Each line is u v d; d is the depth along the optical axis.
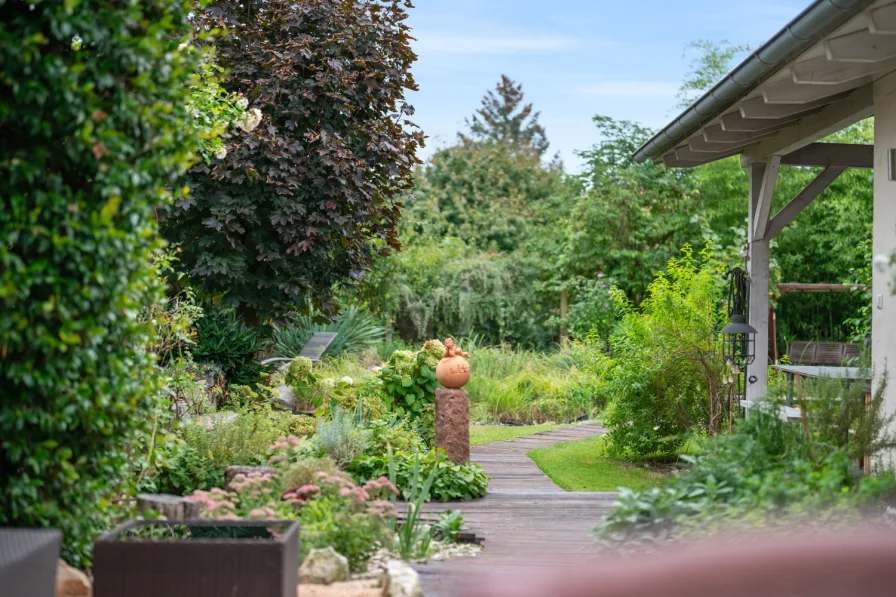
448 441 6.95
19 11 3.12
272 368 9.70
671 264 8.62
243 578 3.01
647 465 8.34
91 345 3.22
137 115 3.24
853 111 6.33
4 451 3.20
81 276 3.18
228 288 9.07
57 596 3.12
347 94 9.09
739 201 17.39
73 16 2.96
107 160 3.13
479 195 22.56
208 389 7.61
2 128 3.05
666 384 8.40
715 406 8.23
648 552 3.71
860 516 3.71
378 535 4.56
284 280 9.00
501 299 17.81
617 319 16.20
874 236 5.73
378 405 8.51
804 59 5.18
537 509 6.05
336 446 6.61
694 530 3.69
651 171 17.78
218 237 8.72
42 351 3.07
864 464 5.54
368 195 9.13
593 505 6.19
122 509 3.98
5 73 2.80
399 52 9.48
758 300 8.06
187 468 5.63
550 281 18.09
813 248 16.72
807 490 3.82
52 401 3.15
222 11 8.95
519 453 9.18
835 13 4.29
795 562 3.36
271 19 9.18
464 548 4.84
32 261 2.96
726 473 4.10
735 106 6.49
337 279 9.73
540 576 4.06
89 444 3.47
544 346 18.30
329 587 3.85
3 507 3.14
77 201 3.09
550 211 20.25
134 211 3.36
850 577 3.20
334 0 9.22
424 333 16.78
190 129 3.83
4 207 2.96
